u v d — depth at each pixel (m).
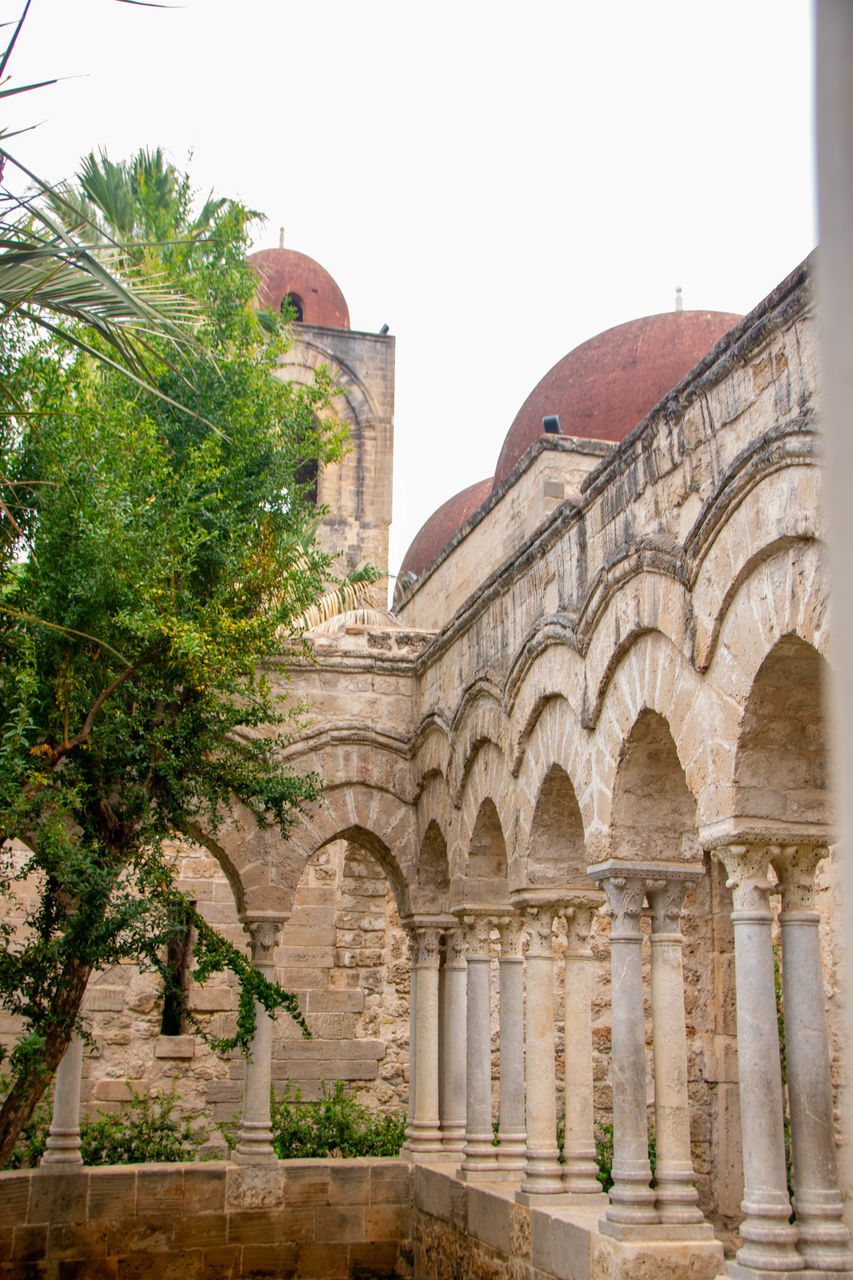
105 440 9.70
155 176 15.07
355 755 14.08
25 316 7.69
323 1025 16.98
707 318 17.77
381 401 32.25
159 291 9.17
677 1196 8.25
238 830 12.80
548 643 9.91
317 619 22.33
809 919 6.88
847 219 1.21
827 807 6.90
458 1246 11.42
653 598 7.94
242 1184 12.52
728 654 6.97
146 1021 16.28
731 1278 6.57
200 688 10.48
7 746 8.51
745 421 6.97
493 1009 16.02
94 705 9.94
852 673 1.20
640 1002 8.63
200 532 10.27
